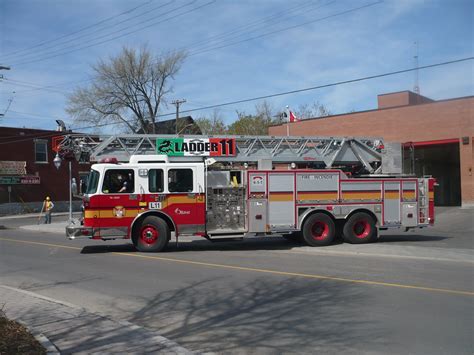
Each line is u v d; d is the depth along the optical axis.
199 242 17.27
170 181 14.43
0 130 39.22
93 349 5.40
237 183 14.81
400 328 6.21
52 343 5.54
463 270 10.80
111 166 14.15
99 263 12.20
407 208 15.96
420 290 8.53
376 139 18.70
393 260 12.53
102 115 47.62
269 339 5.86
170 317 6.95
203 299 8.00
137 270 10.99
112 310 7.40
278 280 9.57
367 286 8.91
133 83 47.59
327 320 6.64
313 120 38.06
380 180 15.77
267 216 14.88
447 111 30.95
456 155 38.41
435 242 16.39
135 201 14.22
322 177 15.31
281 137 17.84
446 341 5.67
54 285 9.39
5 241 18.86
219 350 5.51
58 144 16.41
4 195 39.53
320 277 9.88
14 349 5.11
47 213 29.80
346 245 15.30
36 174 41.56
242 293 8.41
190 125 54.94
